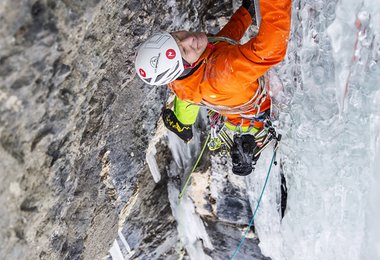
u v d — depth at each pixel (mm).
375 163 4008
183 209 5840
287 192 4625
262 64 3018
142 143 4723
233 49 3105
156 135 4949
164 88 4629
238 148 3924
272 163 4730
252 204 5266
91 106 3650
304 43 3688
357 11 3324
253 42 2965
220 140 4246
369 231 4285
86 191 4160
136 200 5281
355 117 3797
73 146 3514
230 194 5414
